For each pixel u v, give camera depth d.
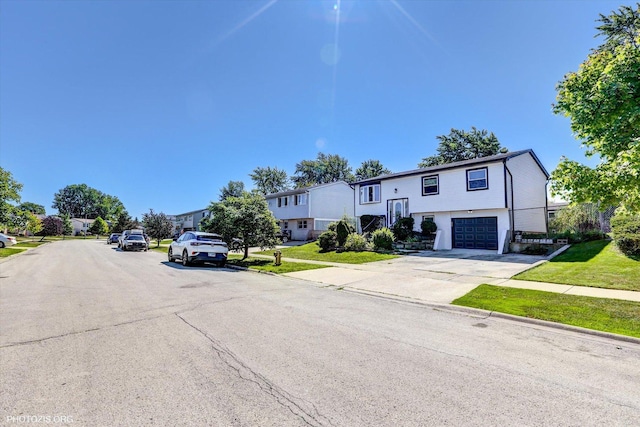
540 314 6.29
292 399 3.07
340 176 58.19
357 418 2.74
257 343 4.67
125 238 28.78
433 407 2.95
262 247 16.91
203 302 7.41
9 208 22.66
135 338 4.85
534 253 16.66
